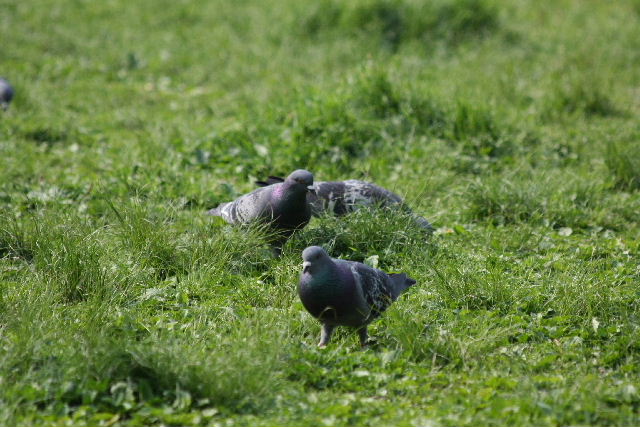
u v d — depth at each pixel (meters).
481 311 9.10
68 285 9.22
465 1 24.36
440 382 7.62
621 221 12.39
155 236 10.30
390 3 23.98
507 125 16.05
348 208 11.80
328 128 15.01
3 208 11.56
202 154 14.76
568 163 14.91
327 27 24.14
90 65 21.92
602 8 28.61
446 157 14.62
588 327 8.78
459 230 11.79
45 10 26.72
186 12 27.31
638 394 7.29
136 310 8.84
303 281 7.85
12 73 20.34
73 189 13.16
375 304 8.20
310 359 7.84
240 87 20.47
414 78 18.61
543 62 21.86
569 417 6.86
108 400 6.93
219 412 6.91
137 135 15.95
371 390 7.49
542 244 11.42
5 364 7.14
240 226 10.73
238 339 7.89
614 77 20.48
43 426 6.58
